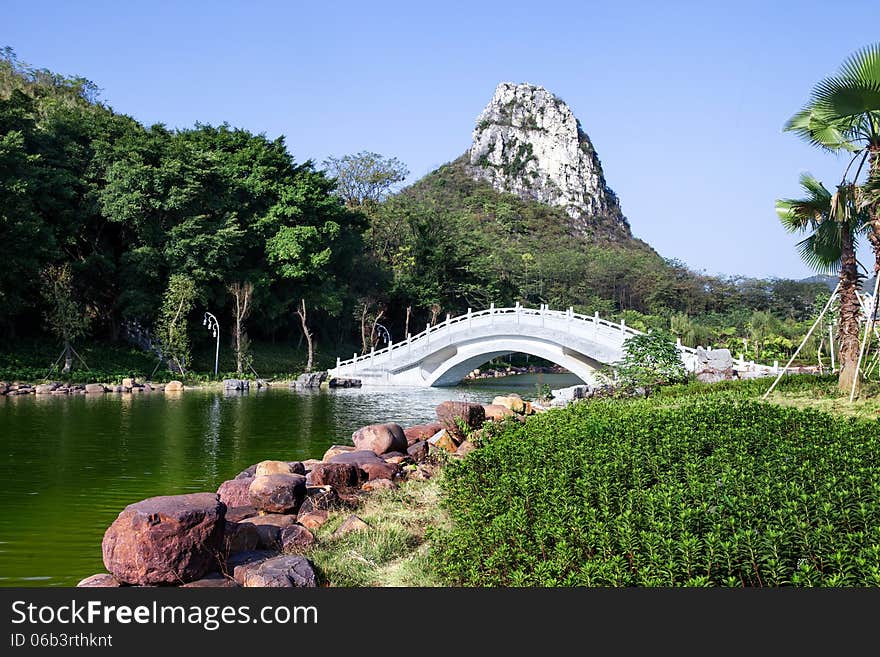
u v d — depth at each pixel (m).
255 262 43.19
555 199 147.12
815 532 4.67
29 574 7.02
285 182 44.94
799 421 8.59
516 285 67.06
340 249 47.44
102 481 11.46
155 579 5.83
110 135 38.41
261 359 43.19
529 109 166.25
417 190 126.88
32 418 19.67
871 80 13.27
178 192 36.31
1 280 30.81
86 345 35.97
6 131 33.03
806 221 15.54
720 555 4.62
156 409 22.83
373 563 6.55
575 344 30.05
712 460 6.63
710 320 71.06
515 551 5.39
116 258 38.44
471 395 31.20
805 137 15.22
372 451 11.07
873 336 16.27
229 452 14.47
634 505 5.52
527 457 7.21
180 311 35.16
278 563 6.07
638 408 11.61
